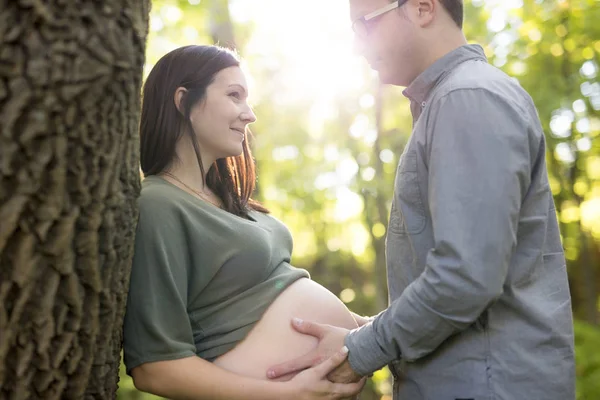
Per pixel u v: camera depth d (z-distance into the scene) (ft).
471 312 5.30
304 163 31.50
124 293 5.62
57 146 4.59
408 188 5.85
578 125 26.61
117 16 4.76
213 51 6.86
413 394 5.81
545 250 5.93
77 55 4.53
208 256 6.36
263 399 5.99
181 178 6.84
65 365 5.11
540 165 5.79
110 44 4.69
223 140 6.79
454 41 6.23
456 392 5.54
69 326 5.04
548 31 24.66
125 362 6.11
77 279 5.00
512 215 5.31
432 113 5.72
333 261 40.19
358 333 5.94
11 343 4.79
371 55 6.41
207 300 6.50
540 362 5.58
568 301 5.94
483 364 5.50
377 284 24.61
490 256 5.22
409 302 5.49
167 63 6.84
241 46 23.95
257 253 6.60
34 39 4.40
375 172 23.91
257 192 22.22
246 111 6.88
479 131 5.39
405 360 5.72
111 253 5.18
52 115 4.54
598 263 31.50
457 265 5.22
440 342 5.50
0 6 4.31
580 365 22.74
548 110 24.66
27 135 4.45
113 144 4.99
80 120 4.68
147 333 5.98
